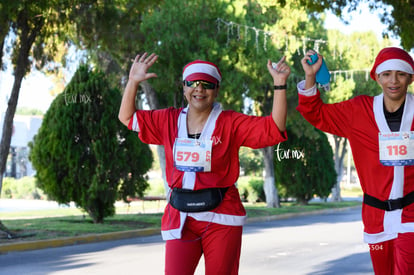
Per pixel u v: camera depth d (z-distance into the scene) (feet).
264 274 28.45
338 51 102.32
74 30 49.29
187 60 63.93
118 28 49.65
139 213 72.08
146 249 40.01
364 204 13.02
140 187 56.29
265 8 68.23
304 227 60.49
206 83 12.63
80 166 53.16
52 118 53.06
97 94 53.01
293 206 100.99
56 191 53.78
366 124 12.78
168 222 12.69
